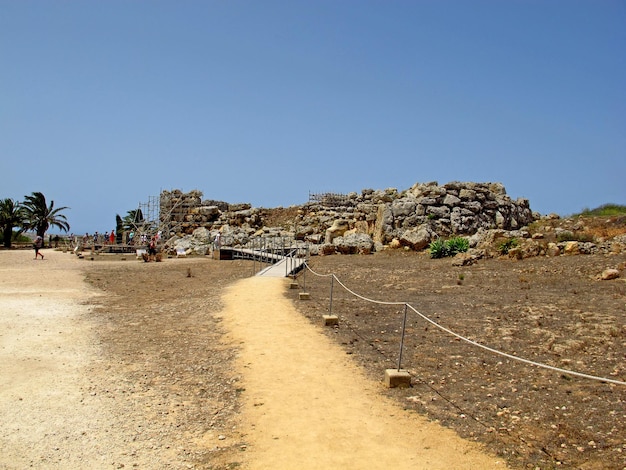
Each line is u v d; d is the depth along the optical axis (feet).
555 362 33.45
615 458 20.65
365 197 170.71
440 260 98.32
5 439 23.72
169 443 23.27
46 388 30.63
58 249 181.78
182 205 189.26
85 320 51.93
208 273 100.22
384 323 47.14
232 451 22.41
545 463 20.68
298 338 41.86
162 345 40.91
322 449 22.50
